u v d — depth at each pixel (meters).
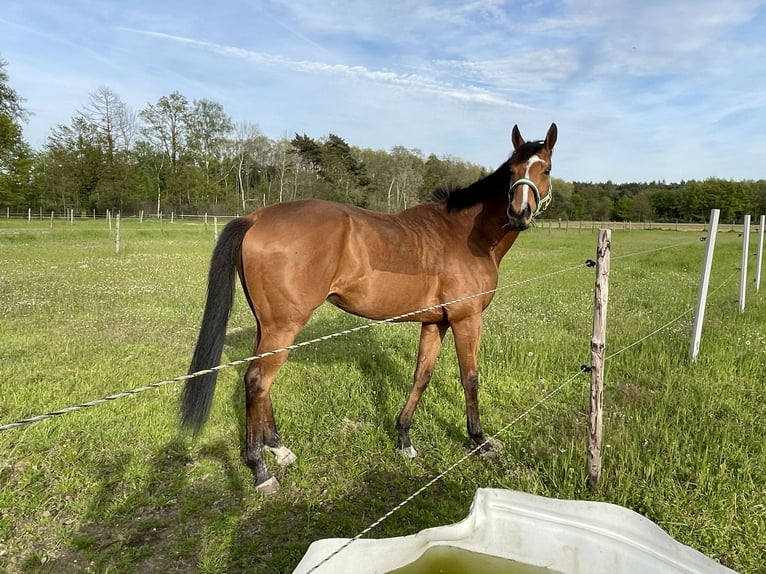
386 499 3.24
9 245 17.94
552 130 3.60
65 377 4.93
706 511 2.92
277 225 3.31
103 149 48.19
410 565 1.85
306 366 5.46
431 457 3.75
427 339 3.96
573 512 2.05
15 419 3.96
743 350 5.77
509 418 4.35
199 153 53.41
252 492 3.28
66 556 2.65
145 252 16.97
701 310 5.43
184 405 3.19
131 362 5.47
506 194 3.74
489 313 7.91
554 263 15.64
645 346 5.93
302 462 3.63
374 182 60.03
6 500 3.00
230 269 3.36
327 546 1.77
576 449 3.63
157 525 2.91
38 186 44.56
